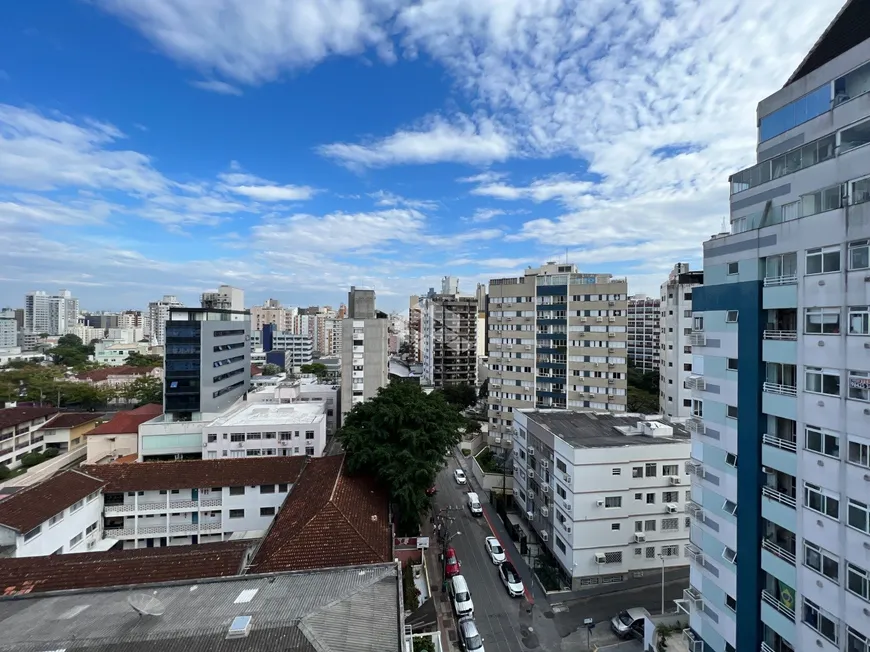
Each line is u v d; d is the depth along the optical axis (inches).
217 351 2319.1
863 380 473.1
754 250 624.4
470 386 3545.8
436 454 1375.5
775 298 591.2
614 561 1189.7
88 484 1248.2
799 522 547.8
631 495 1194.0
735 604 653.3
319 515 998.4
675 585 1192.8
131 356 5369.1
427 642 912.9
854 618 475.8
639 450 1194.6
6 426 2048.5
